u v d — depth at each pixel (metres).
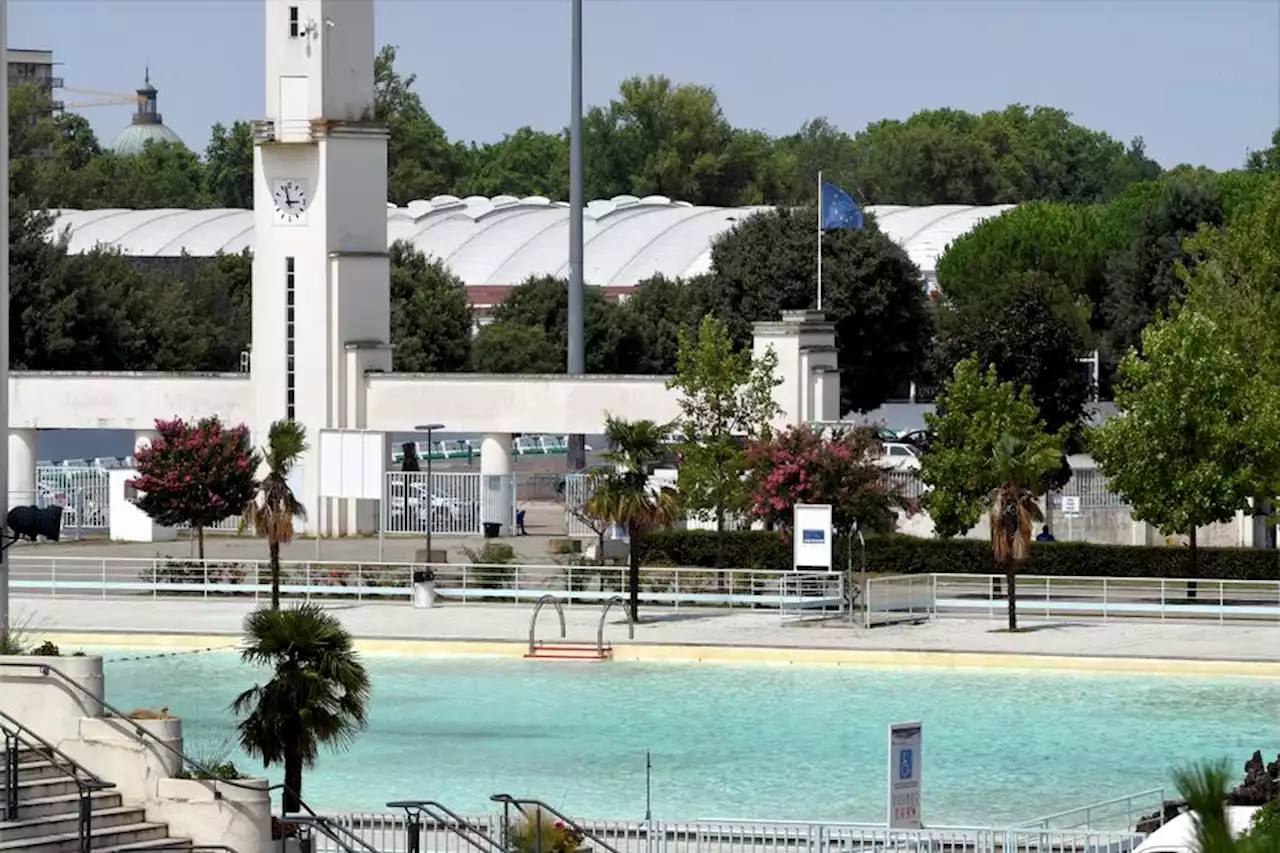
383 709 93.00
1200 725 88.00
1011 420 135.75
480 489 152.50
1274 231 147.88
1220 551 124.50
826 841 63.22
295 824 58.28
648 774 69.12
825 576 117.00
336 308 154.00
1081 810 66.44
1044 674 100.81
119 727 57.00
